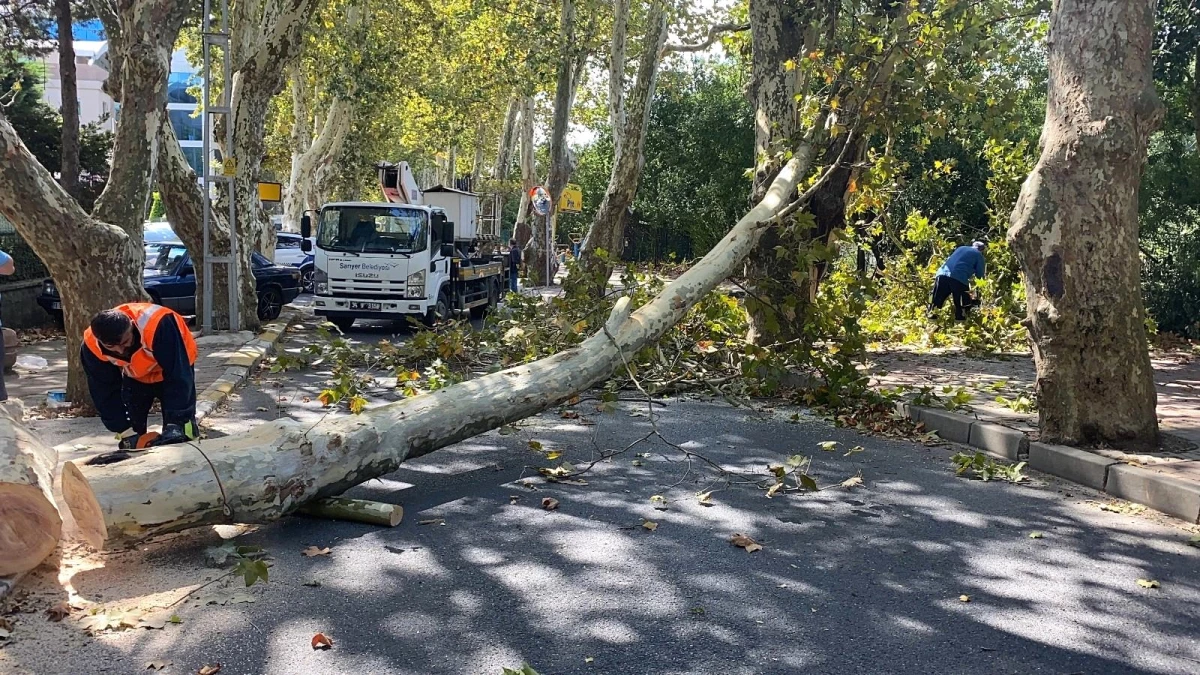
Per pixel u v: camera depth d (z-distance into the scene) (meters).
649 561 5.20
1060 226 7.34
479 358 12.33
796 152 11.43
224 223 16.16
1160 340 16.77
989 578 5.03
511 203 67.69
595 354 7.86
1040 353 7.64
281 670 3.84
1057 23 7.43
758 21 12.59
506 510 6.12
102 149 25.03
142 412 6.53
